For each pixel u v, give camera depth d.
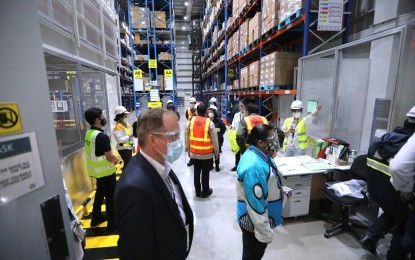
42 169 0.61
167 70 7.85
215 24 10.82
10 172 0.53
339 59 3.02
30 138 0.57
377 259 2.21
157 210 0.95
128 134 3.94
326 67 3.30
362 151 2.90
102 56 4.45
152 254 0.92
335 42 4.25
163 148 1.06
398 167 1.57
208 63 13.98
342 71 3.02
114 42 5.27
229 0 8.48
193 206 3.32
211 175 4.57
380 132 2.37
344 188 2.54
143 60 8.52
